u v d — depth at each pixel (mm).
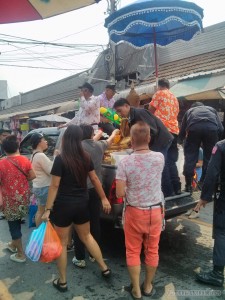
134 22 5312
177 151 4652
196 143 4844
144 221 3041
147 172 3010
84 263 3875
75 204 3230
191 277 3570
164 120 4609
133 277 3121
